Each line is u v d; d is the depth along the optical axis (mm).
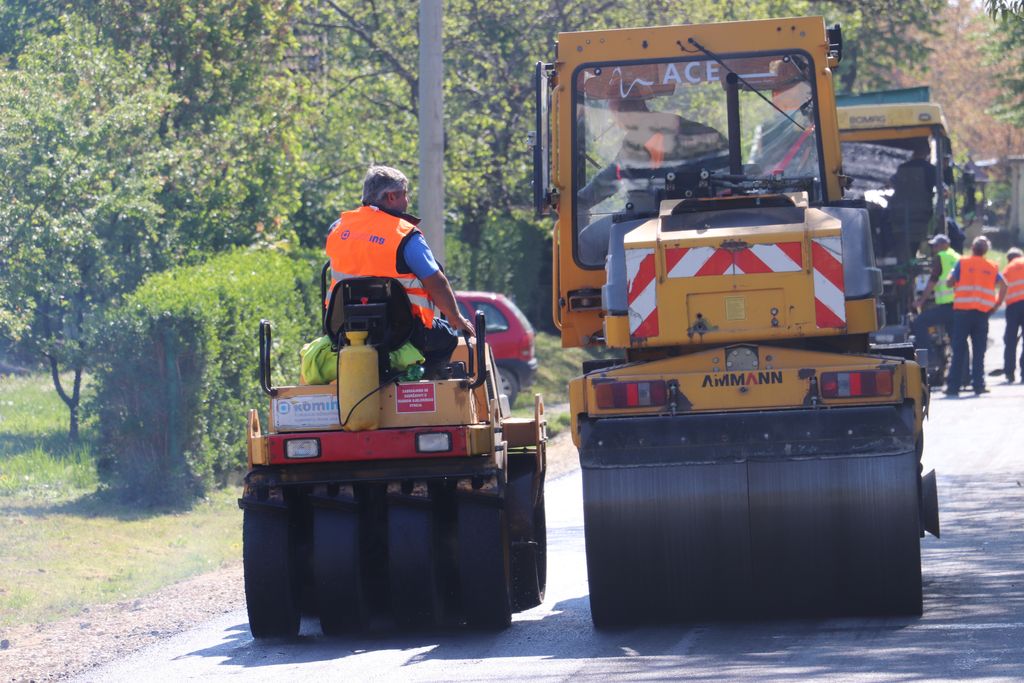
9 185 60281
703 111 37688
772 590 29047
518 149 105875
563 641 29578
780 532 28688
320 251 87125
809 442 28672
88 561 44156
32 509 51875
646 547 29078
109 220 66562
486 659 28297
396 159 101625
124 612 37281
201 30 83250
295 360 65562
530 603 34156
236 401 59250
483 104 103875
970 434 64375
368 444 30453
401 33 102250
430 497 30719
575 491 55844
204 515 52906
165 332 54844
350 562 30500
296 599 31750
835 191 37469
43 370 85500
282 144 86500
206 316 55688
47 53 67312
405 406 30703
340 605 30641
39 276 60594
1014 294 91438
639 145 37781
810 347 30891
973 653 26047
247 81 85188
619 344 30078
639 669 26344
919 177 89438
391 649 30047
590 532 29172
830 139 37375
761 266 29250
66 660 31234
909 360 31703
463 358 34844
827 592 28938
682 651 27734
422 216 60875
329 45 107875
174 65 84375
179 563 44344
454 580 32094
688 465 28984
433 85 60250
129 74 70312
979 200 122812
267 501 31047
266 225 83875
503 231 113938
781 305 29234
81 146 62469
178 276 62688
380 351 30797
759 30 37500
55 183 60812
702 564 28984
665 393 29141
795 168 37469
